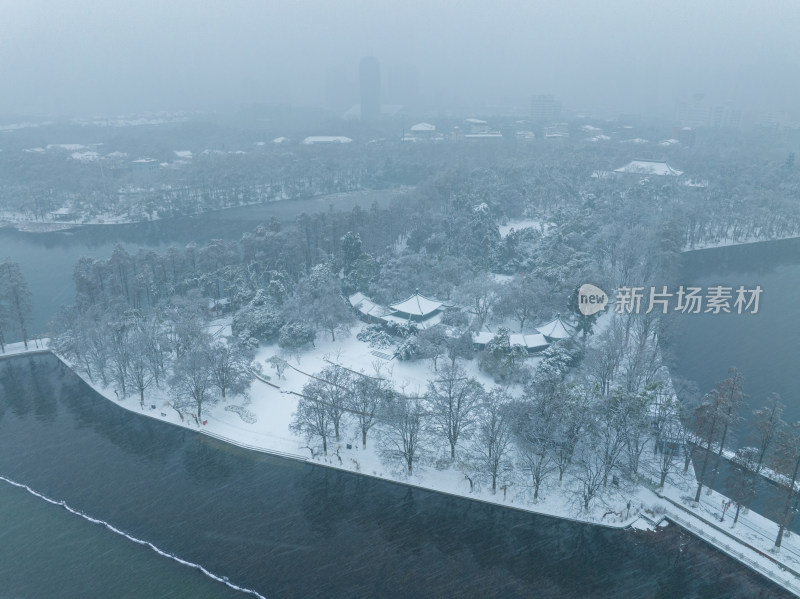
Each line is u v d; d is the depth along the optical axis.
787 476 112.69
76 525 121.06
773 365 181.50
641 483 126.62
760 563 106.81
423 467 134.62
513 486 127.88
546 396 131.25
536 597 103.00
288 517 123.56
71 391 176.75
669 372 173.62
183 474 137.75
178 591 104.12
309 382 154.12
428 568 109.88
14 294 195.25
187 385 157.12
